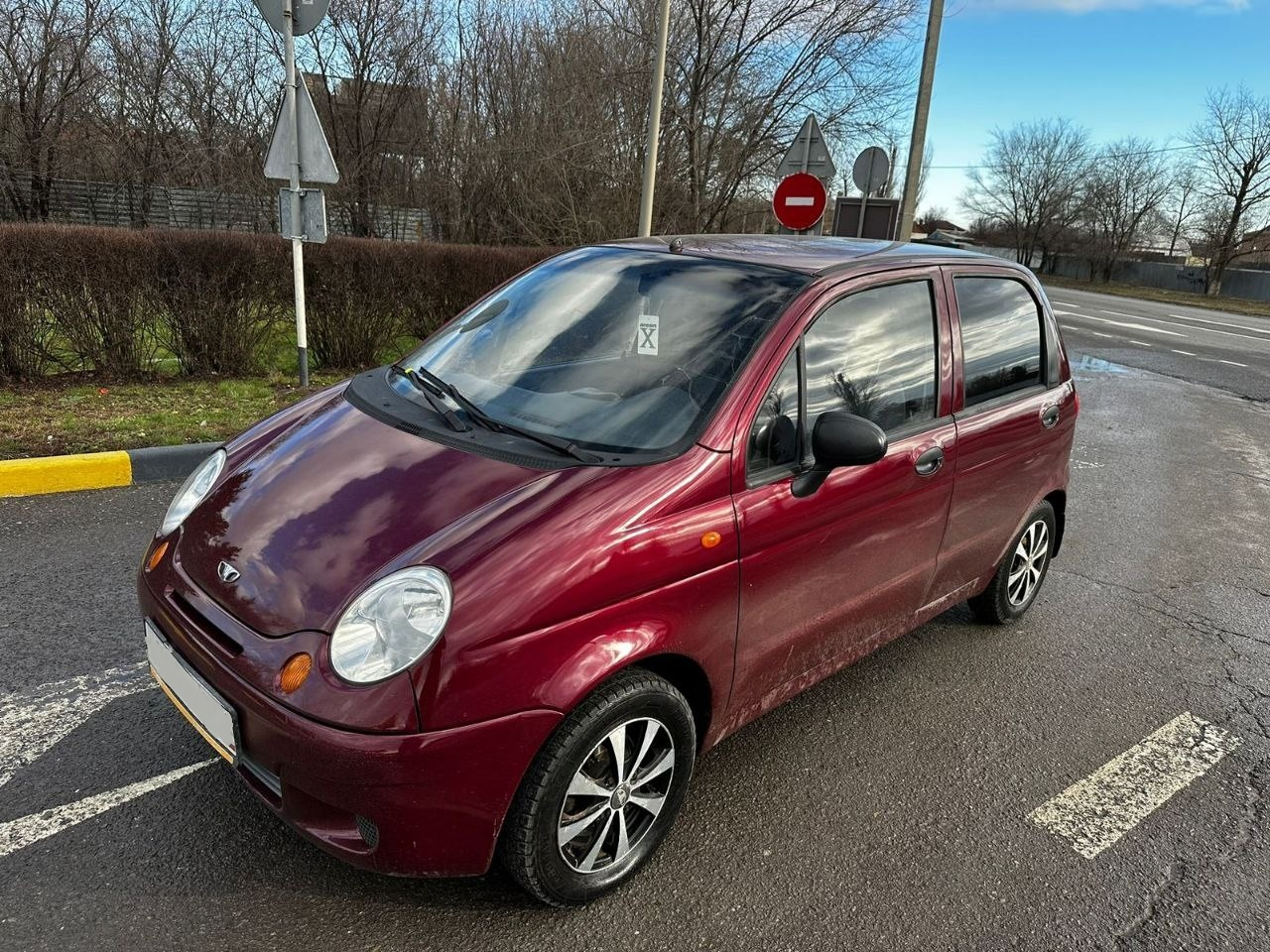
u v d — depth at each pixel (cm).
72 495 493
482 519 214
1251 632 448
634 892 242
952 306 337
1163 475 742
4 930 210
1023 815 291
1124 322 2328
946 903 248
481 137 1912
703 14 1647
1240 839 288
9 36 1864
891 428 301
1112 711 362
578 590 207
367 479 238
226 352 748
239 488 252
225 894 227
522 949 219
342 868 239
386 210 2134
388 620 196
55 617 357
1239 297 5003
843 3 1683
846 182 1898
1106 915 249
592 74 1708
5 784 261
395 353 861
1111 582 500
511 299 334
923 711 350
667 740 238
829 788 296
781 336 266
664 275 307
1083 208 6581
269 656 201
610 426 252
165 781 267
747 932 231
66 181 1978
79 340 685
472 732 195
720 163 1752
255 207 2044
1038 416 380
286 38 614
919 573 329
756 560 249
